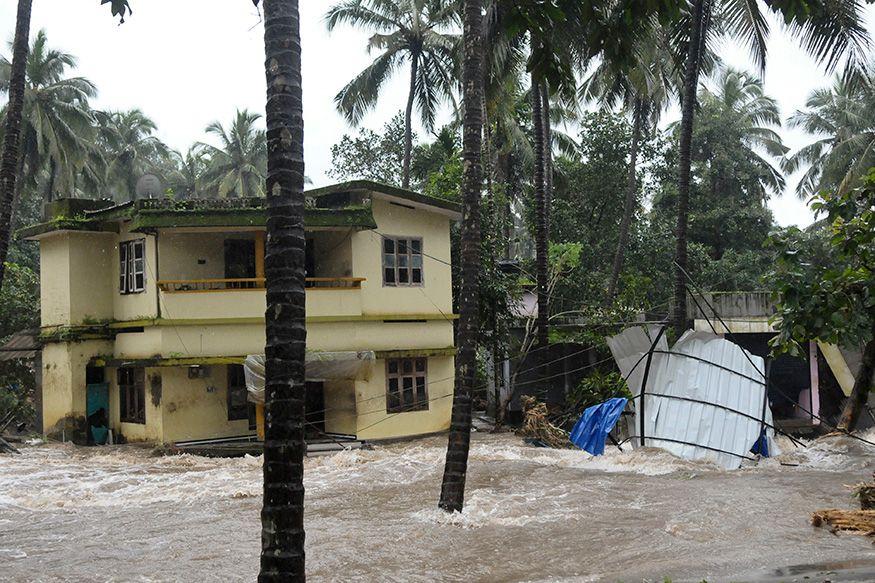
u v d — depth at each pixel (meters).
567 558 9.81
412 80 32.09
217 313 21.05
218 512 12.92
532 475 15.74
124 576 9.34
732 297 23.45
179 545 10.73
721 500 12.80
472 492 14.05
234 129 58.34
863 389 17.02
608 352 25.41
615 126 35.06
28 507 13.67
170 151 63.56
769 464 16.50
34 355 24.53
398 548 10.39
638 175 35.78
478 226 12.44
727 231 38.91
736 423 16.59
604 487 14.30
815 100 42.19
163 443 20.81
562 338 26.19
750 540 10.27
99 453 20.44
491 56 19.91
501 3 8.27
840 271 11.65
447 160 29.25
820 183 37.41
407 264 23.19
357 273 22.05
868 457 16.31
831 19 16.59
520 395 25.53
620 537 10.69
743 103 42.59
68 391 22.81
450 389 23.84
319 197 22.75
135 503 13.90
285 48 6.18
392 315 22.58
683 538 10.52
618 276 32.16
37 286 31.06
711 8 22.31
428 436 23.20
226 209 20.73
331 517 12.40
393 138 35.97
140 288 22.09
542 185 25.53
